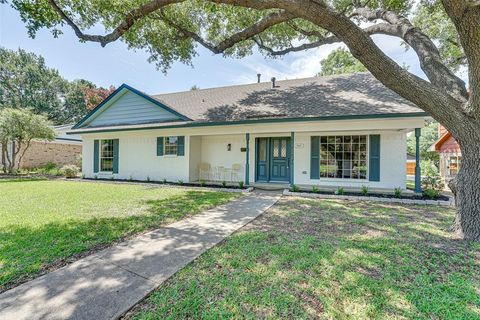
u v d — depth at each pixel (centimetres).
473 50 356
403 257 314
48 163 1728
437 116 412
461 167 411
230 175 1099
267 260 307
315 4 396
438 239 380
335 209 591
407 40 525
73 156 2016
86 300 228
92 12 713
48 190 872
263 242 370
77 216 522
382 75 420
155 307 218
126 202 668
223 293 237
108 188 930
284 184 986
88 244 366
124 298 230
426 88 404
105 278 267
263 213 554
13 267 291
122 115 1213
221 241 379
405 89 414
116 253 335
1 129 1316
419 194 743
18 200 690
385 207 616
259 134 1035
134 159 1180
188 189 912
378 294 234
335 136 941
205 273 277
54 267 295
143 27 819
